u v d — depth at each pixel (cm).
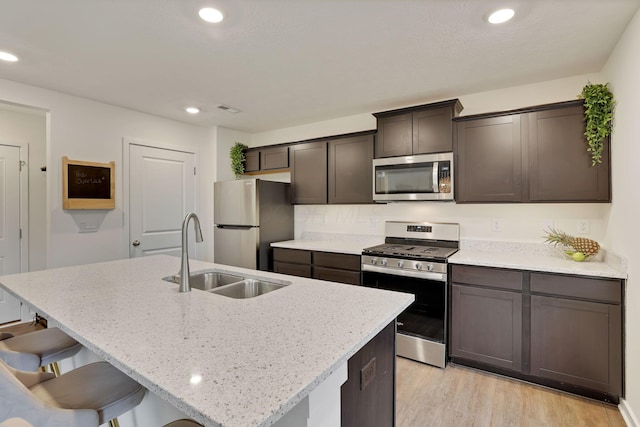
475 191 270
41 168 359
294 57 229
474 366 253
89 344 101
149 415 135
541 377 222
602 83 242
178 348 95
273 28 192
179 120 391
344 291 157
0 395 79
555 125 240
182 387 75
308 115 371
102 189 325
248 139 459
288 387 75
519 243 278
